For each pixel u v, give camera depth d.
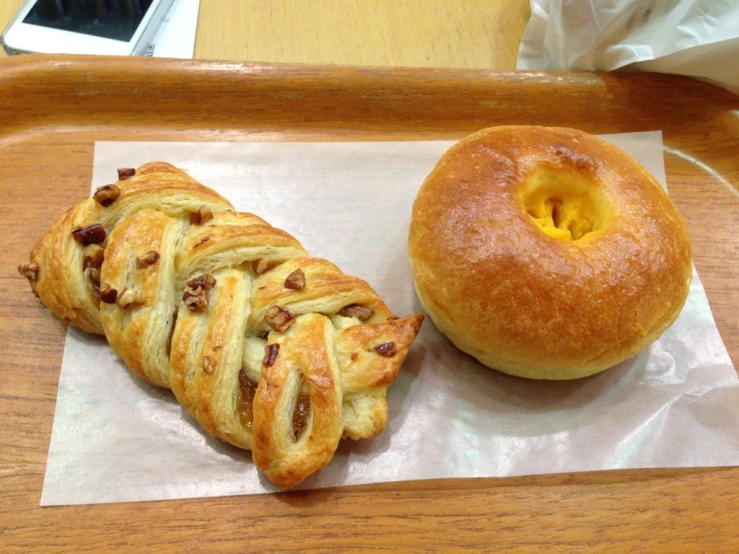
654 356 0.25
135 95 0.29
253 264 0.24
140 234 0.23
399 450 0.23
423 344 0.25
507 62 0.34
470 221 0.24
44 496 0.21
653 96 0.31
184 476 0.22
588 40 0.30
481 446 0.23
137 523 0.21
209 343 0.22
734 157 0.30
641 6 0.29
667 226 0.25
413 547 0.21
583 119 0.31
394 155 0.29
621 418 0.24
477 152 0.26
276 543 0.21
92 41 0.31
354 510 0.22
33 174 0.28
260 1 0.35
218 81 0.29
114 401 0.23
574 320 0.23
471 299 0.23
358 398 0.23
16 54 0.32
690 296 0.27
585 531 0.22
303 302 0.23
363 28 0.34
